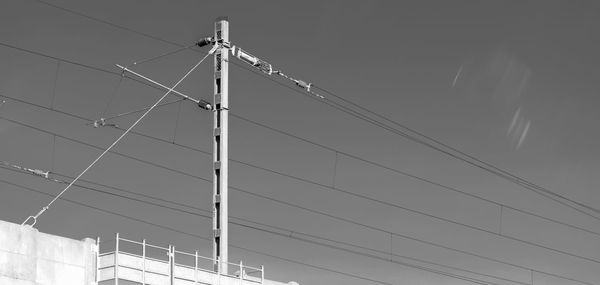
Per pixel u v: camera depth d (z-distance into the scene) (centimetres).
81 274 4541
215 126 5331
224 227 5206
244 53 5462
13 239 4309
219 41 5375
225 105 5341
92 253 4619
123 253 4675
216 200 5256
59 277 4447
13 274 4272
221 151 5288
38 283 4359
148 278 4753
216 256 5191
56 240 4478
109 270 4625
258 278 5378
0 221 4281
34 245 4381
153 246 4812
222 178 5256
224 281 5134
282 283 5569
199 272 5009
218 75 5366
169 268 4862
